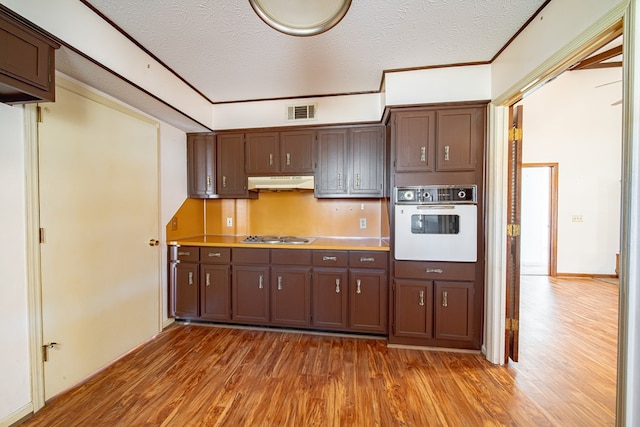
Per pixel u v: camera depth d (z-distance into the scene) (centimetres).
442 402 168
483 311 222
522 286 416
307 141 287
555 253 471
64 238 178
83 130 190
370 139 278
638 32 99
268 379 191
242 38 184
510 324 211
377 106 274
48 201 168
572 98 464
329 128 284
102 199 205
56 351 172
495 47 197
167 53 204
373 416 156
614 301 350
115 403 167
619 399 106
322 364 209
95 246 200
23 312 155
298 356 221
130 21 167
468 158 221
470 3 153
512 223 209
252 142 297
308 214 323
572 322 284
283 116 291
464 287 224
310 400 170
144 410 161
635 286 101
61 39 140
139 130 241
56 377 172
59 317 174
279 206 328
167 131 279
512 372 198
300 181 288
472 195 221
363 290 248
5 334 147
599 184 462
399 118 229
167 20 166
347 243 272
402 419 154
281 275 263
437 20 167
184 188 306
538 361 212
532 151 473
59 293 174
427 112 225
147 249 252
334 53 204
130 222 231
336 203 317
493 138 210
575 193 466
